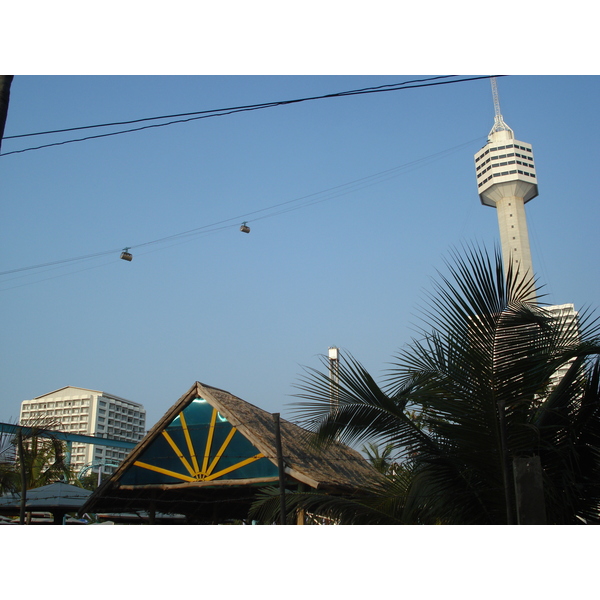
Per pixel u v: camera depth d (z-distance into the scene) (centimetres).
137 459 1786
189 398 1762
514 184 13800
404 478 945
